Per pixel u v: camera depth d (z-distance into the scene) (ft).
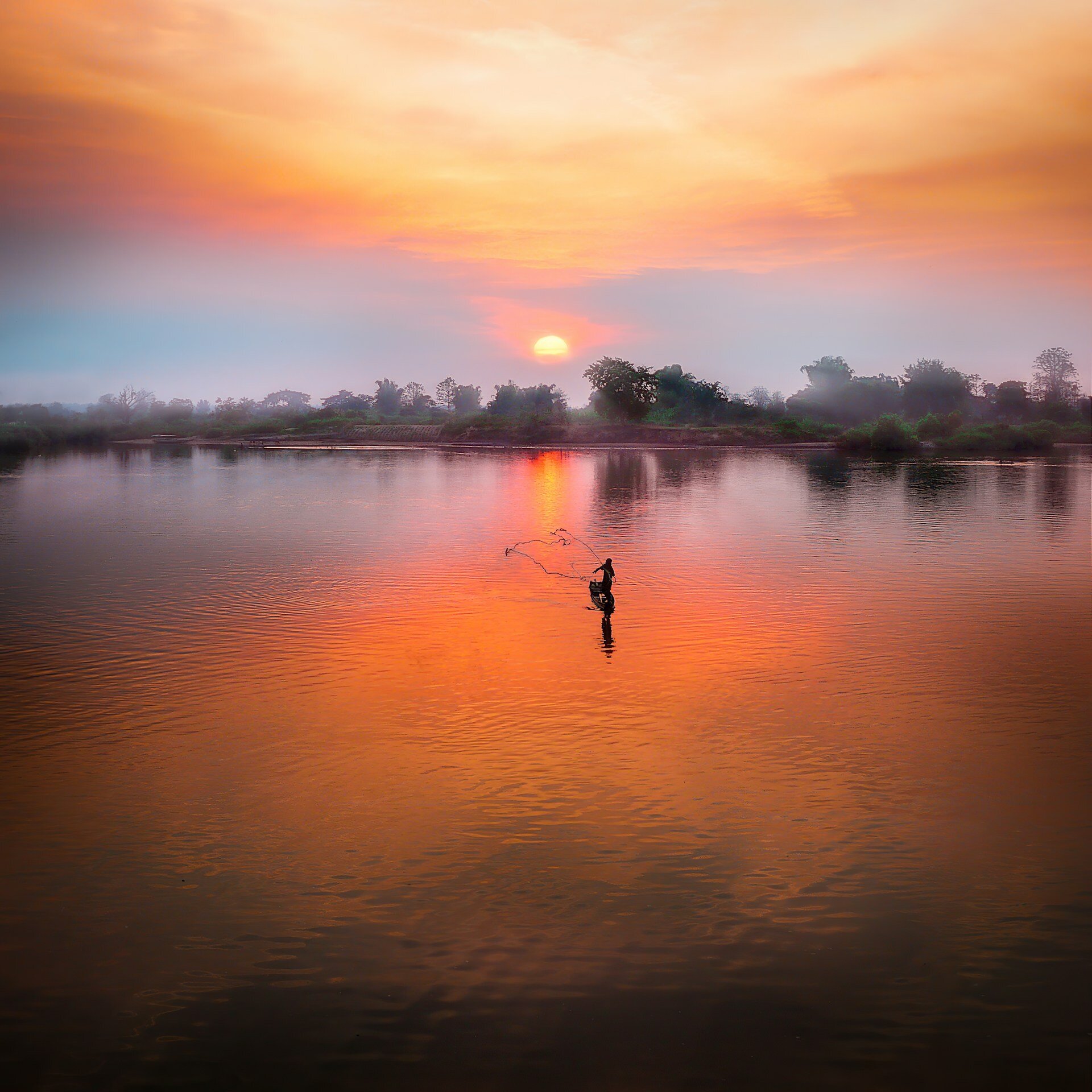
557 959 32.42
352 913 35.12
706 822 42.29
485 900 35.94
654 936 33.63
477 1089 26.78
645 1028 29.17
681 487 226.79
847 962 32.22
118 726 55.21
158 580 102.27
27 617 84.28
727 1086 26.86
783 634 77.30
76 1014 30.01
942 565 111.45
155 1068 27.73
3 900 36.19
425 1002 30.35
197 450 442.09
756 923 34.42
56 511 174.19
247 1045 28.60
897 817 42.88
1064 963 32.07
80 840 40.96
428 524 153.38
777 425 463.83
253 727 55.06
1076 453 390.42
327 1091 26.84
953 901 35.81
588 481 248.32
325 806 44.19
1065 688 62.49
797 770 48.37
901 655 70.74
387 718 56.59
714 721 55.88
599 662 68.95
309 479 258.16
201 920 34.83
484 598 92.43
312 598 92.53
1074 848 39.91
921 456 370.32
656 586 98.58
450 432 505.66
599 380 479.41
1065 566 110.11
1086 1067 27.61
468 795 45.39
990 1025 29.25
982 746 51.70
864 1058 27.94
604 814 43.19
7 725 55.47
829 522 153.89
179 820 42.80
